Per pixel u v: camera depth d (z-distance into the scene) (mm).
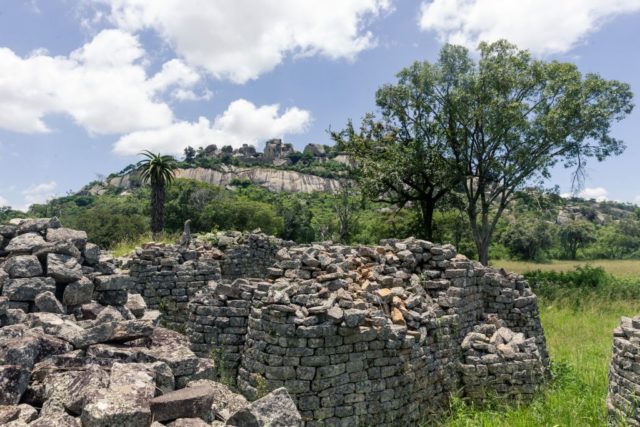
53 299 6270
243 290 8820
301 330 6973
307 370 6969
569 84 27125
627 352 7629
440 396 8555
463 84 28594
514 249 59344
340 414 7059
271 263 20531
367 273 9555
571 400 8750
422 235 35062
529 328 11789
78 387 3906
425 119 30609
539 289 25172
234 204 52688
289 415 3992
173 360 4887
